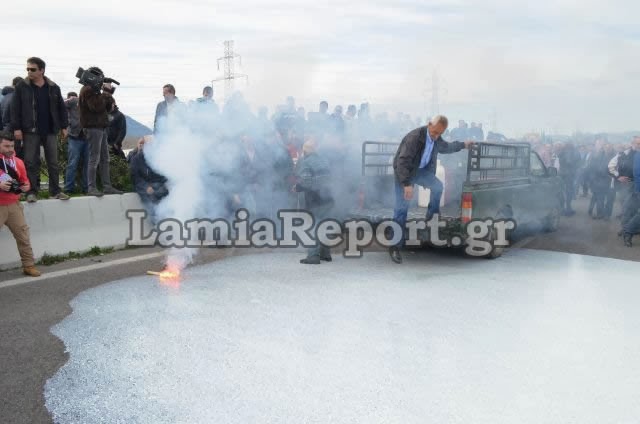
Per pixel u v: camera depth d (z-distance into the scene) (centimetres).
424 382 311
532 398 295
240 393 297
